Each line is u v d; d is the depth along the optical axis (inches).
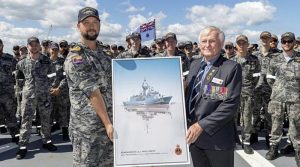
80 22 126.5
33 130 359.3
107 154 133.3
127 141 123.2
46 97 275.6
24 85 265.7
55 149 278.1
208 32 124.0
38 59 272.8
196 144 128.6
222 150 124.5
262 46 292.5
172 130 123.8
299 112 224.5
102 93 128.9
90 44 128.6
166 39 252.1
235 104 119.7
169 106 125.0
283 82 236.1
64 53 331.6
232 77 120.9
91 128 127.2
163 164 123.0
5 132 354.3
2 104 299.9
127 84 126.1
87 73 124.2
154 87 125.9
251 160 240.7
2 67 297.0
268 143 276.7
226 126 125.9
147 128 123.8
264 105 274.1
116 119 124.0
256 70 264.2
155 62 127.6
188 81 133.1
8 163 244.5
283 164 231.9
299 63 231.0
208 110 122.8
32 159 253.6
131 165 122.5
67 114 314.7
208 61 127.3
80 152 129.8
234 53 320.2
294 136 222.1
